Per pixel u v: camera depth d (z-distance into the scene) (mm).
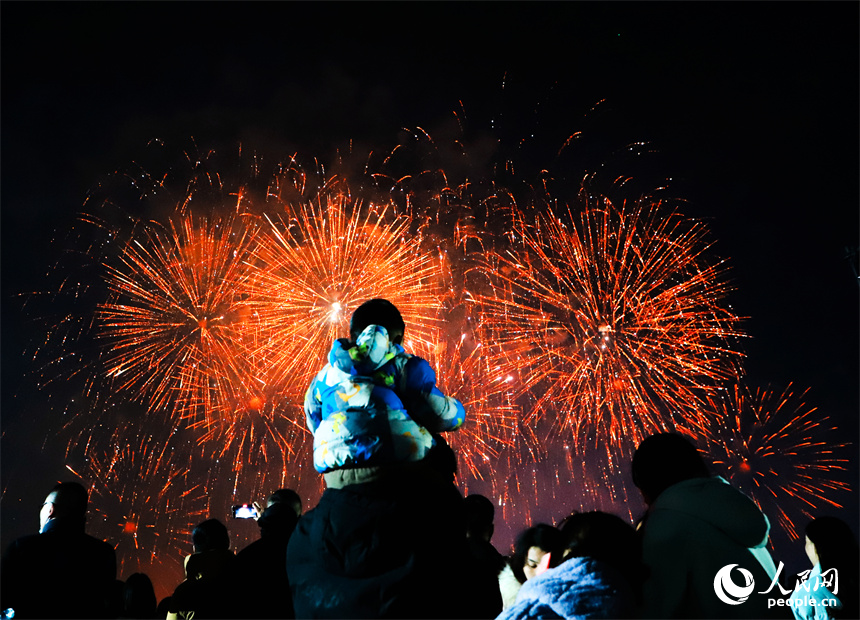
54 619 3893
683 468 3574
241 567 4113
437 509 3002
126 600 5559
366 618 2814
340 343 3297
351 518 2881
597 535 3164
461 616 2945
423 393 3201
